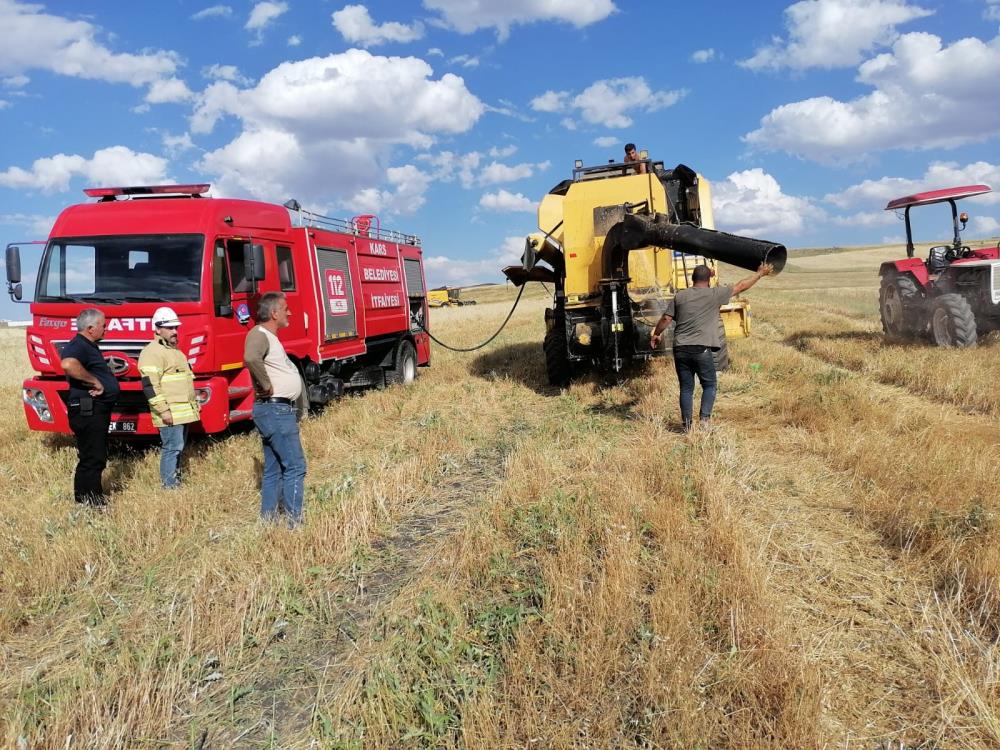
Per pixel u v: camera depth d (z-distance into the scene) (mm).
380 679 3219
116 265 7863
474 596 4035
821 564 4207
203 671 3549
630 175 10805
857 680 3135
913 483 5215
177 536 5375
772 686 2953
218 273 7941
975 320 12109
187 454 7977
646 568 4121
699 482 5363
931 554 4125
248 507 6152
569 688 3037
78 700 3213
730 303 11109
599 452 6680
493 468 6973
